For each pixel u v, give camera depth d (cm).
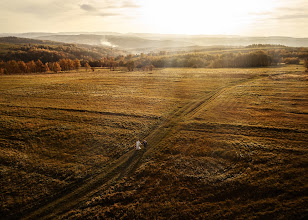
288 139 2952
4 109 4706
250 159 2522
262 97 5147
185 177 2294
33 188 2234
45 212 1952
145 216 1847
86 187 2258
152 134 3406
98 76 10031
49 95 6062
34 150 2973
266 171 2277
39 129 3616
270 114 3994
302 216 1706
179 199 2002
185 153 2778
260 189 2030
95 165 2628
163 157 2720
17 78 9569
